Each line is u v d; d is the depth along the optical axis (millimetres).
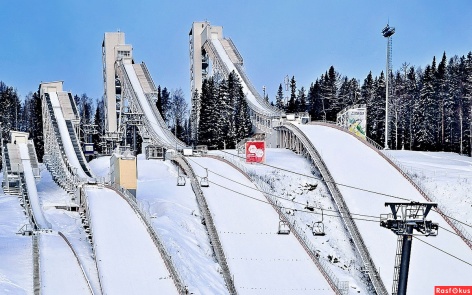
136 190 52531
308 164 61812
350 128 68438
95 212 41375
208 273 36031
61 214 49281
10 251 34781
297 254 39531
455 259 39688
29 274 31000
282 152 70938
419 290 35875
